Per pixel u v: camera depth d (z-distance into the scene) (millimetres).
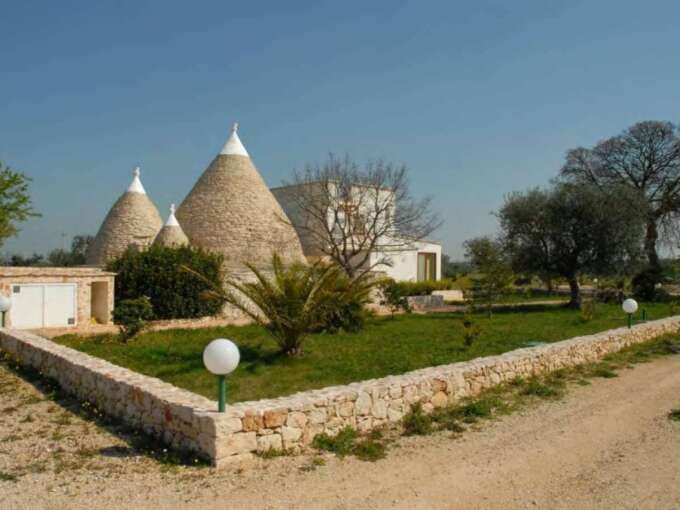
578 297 26906
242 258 23922
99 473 5348
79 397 8555
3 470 5441
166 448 6051
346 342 14070
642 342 15109
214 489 4965
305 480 5238
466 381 8680
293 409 6094
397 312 24516
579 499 4996
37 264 45969
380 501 4836
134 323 14219
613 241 25422
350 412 6727
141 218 24328
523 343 13891
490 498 4980
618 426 7371
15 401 8531
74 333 15828
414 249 31594
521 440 6695
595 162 37562
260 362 10984
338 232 29859
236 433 5605
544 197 26609
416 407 7531
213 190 25188
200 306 19734
